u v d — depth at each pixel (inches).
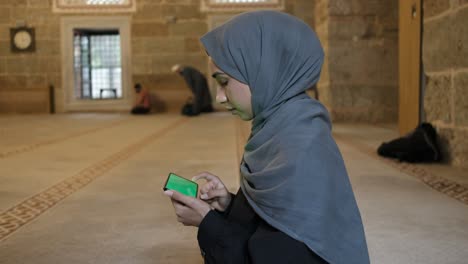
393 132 340.5
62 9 618.8
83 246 108.3
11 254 103.6
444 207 137.9
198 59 627.5
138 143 293.0
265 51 50.6
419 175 184.4
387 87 422.6
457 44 200.2
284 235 47.9
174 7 622.2
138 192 160.2
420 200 146.1
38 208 141.6
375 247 105.7
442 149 213.5
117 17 623.8
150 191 161.2
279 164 49.1
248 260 51.5
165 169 201.8
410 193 155.3
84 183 176.1
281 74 51.4
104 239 112.8
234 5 618.5
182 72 554.3
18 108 624.4
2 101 623.5
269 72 50.8
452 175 183.8
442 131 213.6
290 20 51.7
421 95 247.8
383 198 148.7
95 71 668.7
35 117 554.9
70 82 629.9
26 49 623.8
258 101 52.1
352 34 419.8
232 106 54.5
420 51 247.8
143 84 631.2
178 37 625.3
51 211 138.0
